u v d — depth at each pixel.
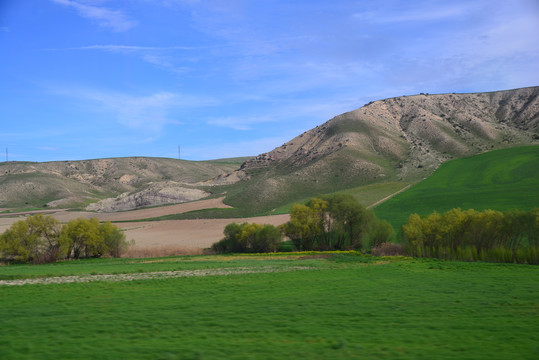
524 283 37.62
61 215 188.38
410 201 123.00
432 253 65.56
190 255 77.69
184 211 167.88
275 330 20.75
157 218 155.00
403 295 31.47
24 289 36.31
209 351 16.83
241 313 25.09
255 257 70.75
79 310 26.56
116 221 156.25
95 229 75.62
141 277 44.50
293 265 55.94
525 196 109.88
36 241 71.62
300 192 178.62
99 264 62.84
